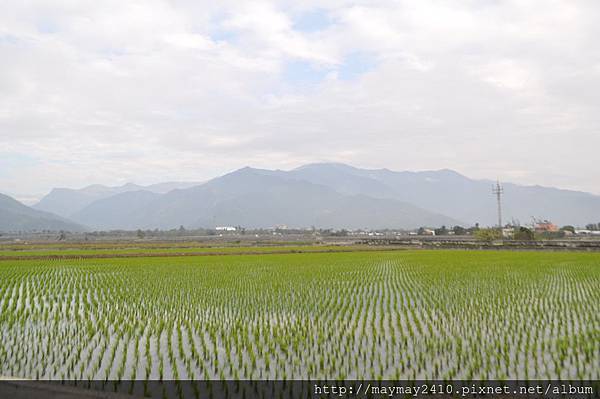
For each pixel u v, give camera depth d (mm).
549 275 27734
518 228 96625
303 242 113562
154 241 126312
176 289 22766
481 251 61188
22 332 13398
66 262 43625
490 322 13953
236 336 12625
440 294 19938
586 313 15391
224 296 20203
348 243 102688
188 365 9930
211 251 65312
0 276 30078
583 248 59156
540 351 10773
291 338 12242
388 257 49250
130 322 14773
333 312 16125
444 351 10773
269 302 18469
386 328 13273
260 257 50969
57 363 10336
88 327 14000
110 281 26656
